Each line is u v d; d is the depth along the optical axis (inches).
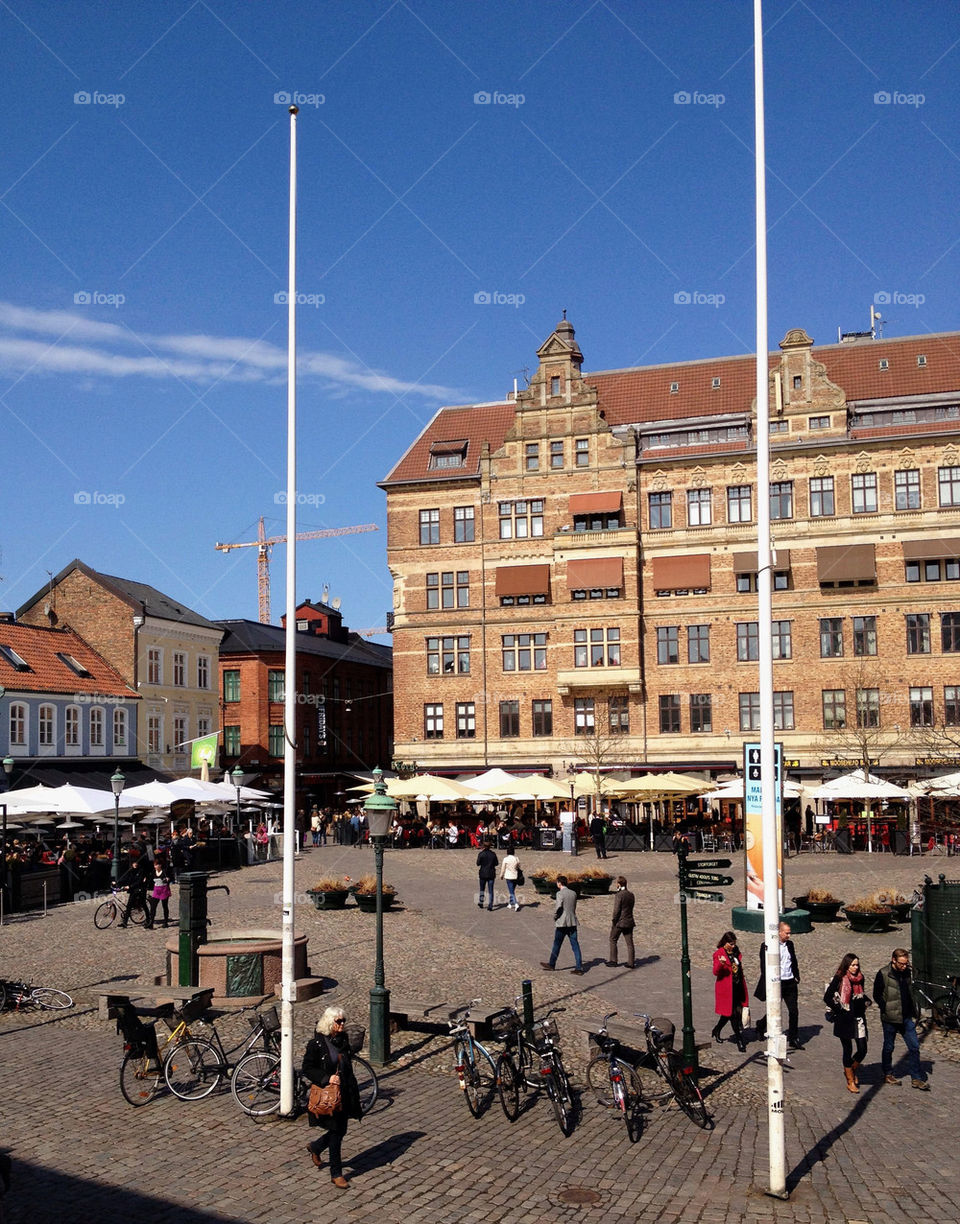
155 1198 476.1
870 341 2517.2
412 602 2541.8
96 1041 745.0
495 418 2696.9
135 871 1231.5
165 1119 583.8
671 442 2468.0
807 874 1571.1
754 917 905.5
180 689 2677.2
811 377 2363.4
